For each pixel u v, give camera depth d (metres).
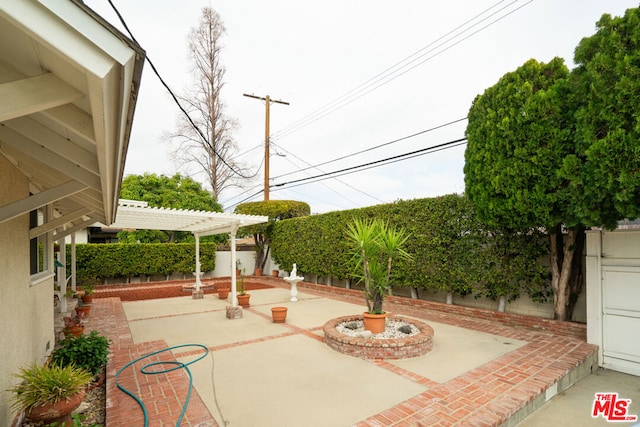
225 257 18.28
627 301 5.07
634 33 4.30
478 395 3.79
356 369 4.71
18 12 1.08
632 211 4.38
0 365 3.07
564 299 6.30
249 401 3.77
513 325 6.94
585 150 4.68
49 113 1.61
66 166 2.73
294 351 5.56
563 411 3.87
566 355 5.04
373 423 3.25
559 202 5.25
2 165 3.27
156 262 15.63
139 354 5.41
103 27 1.17
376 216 10.30
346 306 9.82
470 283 7.80
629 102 4.27
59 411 2.98
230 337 6.47
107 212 4.32
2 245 3.19
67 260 13.86
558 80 5.34
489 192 6.07
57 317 8.30
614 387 4.55
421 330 5.84
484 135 6.19
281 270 16.89
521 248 6.89
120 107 1.42
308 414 3.48
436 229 8.48
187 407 3.61
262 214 16.50
